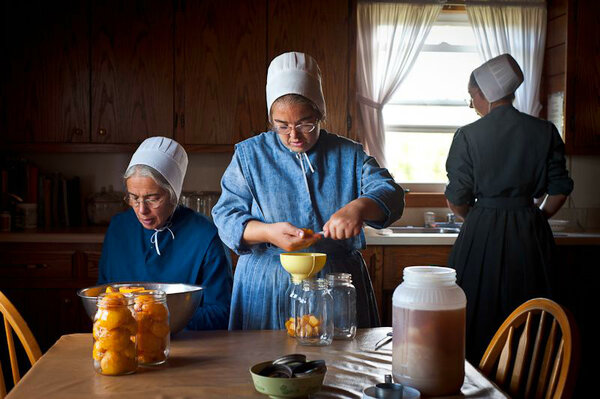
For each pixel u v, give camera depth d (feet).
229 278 6.38
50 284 11.34
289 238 5.56
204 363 4.60
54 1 12.11
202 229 6.48
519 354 4.94
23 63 12.14
